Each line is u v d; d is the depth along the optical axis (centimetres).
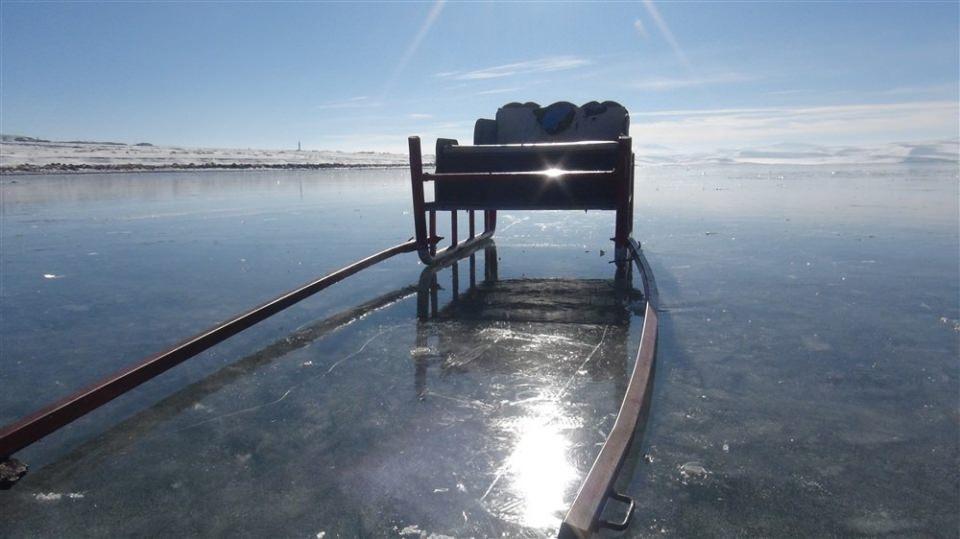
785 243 690
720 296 449
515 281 530
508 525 181
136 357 329
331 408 263
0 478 207
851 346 332
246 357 331
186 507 193
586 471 210
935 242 675
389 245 711
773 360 313
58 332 375
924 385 278
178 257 635
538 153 556
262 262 605
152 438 240
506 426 243
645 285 414
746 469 208
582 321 395
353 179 2345
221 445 233
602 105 664
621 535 174
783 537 173
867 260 578
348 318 408
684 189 1611
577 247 714
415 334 370
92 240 754
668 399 265
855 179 1920
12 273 555
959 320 376
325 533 179
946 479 202
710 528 177
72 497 201
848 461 213
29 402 272
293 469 214
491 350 337
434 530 179
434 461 217
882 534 174
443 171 573
